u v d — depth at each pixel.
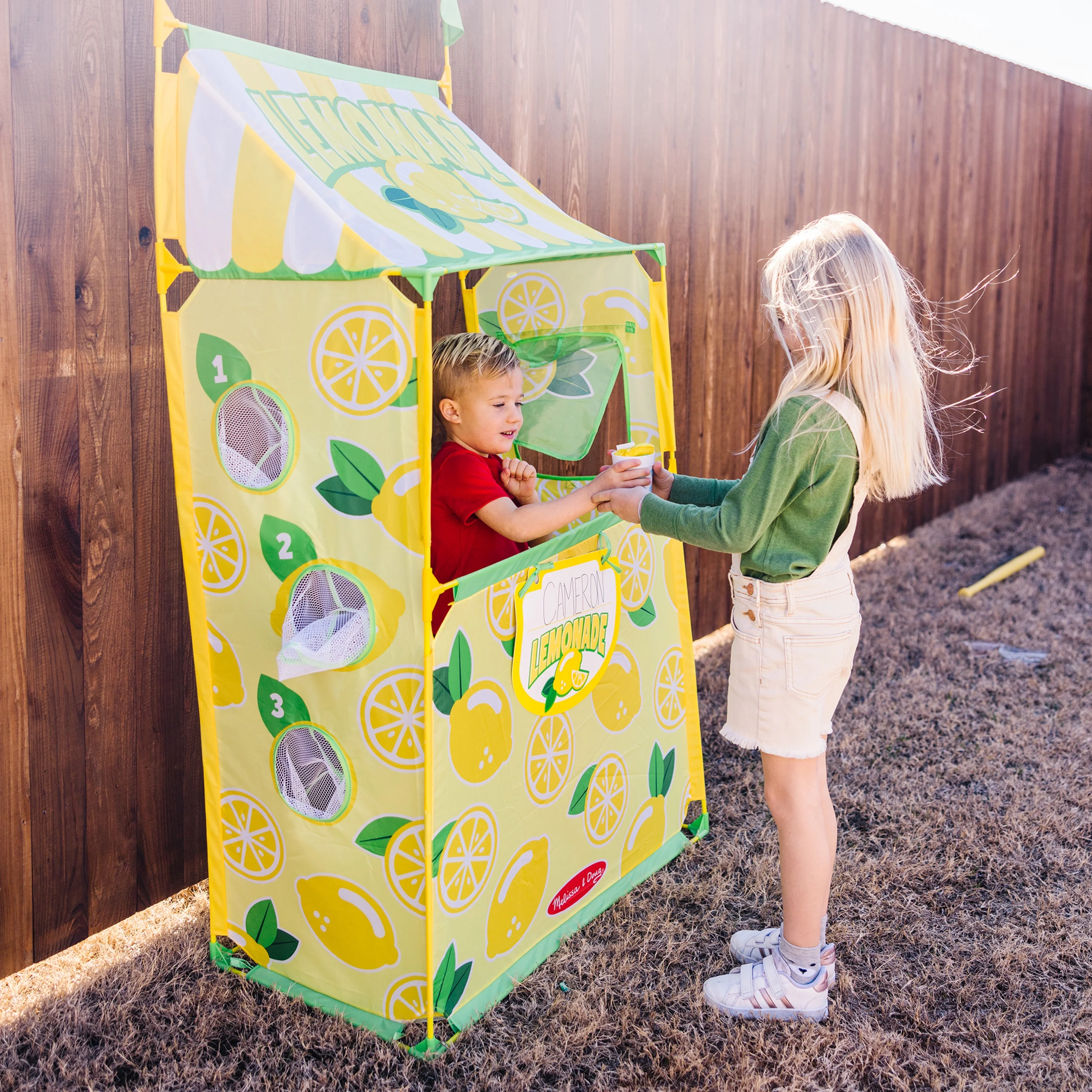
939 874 2.61
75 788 2.25
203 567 2.05
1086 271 7.36
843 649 2.04
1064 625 4.34
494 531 2.30
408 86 2.38
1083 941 2.36
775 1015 2.12
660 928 2.40
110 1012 2.10
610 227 3.40
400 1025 2.02
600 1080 1.96
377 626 1.85
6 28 1.92
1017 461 6.94
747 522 1.92
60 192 2.05
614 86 3.32
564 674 2.22
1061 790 3.01
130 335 2.22
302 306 1.80
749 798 2.99
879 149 4.87
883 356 1.89
